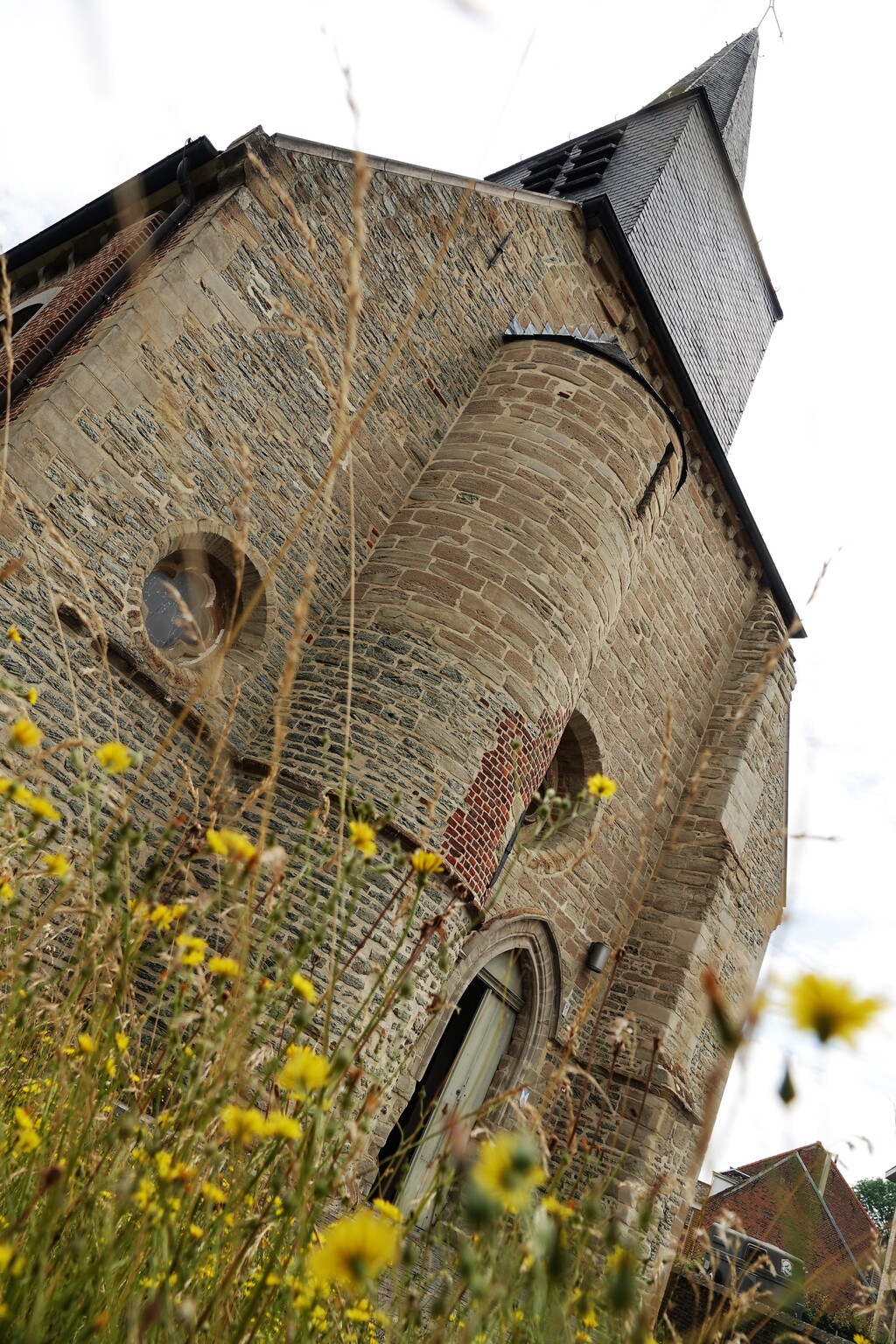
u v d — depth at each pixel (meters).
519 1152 1.05
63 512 9.57
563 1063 2.18
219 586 11.33
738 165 26.17
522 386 13.70
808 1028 0.86
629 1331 1.55
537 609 12.20
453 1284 1.63
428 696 11.25
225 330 10.90
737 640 18.77
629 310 16.19
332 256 11.89
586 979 14.45
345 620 11.83
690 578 17.42
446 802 10.74
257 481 11.21
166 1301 1.48
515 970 13.67
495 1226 1.59
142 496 10.16
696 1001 15.07
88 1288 1.57
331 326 11.91
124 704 9.77
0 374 11.53
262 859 1.78
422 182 12.93
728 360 22.98
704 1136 1.46
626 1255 1.51
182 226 11.60
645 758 16.08
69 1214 1.64
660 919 15.69
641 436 13.91
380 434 12.66
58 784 8.93
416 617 11.76
